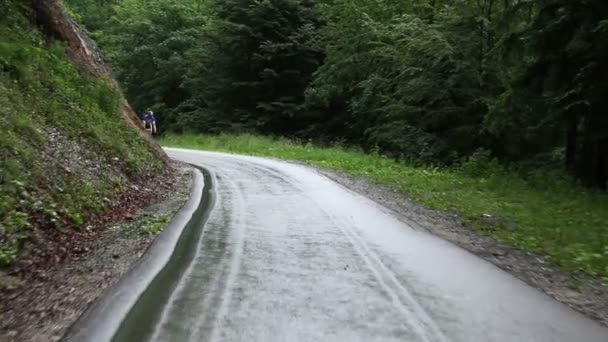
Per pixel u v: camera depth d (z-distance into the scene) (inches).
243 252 315.6
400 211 462.9
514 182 678.5
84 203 378.0
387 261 301.9
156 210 443.8
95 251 309.0
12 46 494.0
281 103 1615.4
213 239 345.7
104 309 219.5
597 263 298.5
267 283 259.3
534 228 398.0
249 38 1644.9
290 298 239.0
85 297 232.8
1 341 185.5
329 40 1545.3
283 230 377.4
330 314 221.1
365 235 366.3
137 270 273.6
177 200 500.7
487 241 359.6
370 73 1346.0
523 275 279.7
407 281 266.2
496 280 269.4
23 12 596.4
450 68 991.6
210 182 626.5
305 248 328.2
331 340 196.1
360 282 263.6
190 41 2023.9
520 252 330.6
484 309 228.8
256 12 1612.9
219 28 1695.4
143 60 2082.9
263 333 201.0
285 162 905.5
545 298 243.4
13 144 356.8
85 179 418.6
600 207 498.0
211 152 1134.4
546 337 200.2
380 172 781.3
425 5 1190.3
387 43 1273.4
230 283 257.9
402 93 1067.9
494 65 856.9
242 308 225.8
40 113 454.6
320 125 1584.6
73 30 706.2
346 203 495.2
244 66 1736.0
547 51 605.3
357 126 1432.1
